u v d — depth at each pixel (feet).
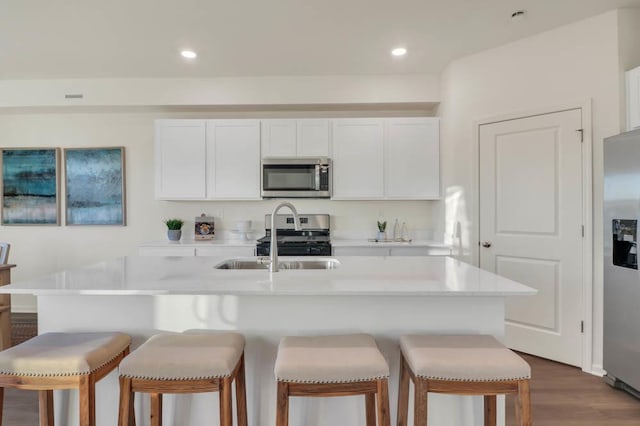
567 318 8.80
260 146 12.30
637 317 6.97
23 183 13.50
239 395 5.07
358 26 8.95
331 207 13.60
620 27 8.10
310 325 5.53
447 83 11.43
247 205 13.61
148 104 12.26
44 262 13.61
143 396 5.56
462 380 4.26
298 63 11.17
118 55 10.48
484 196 10.23
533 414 6.68
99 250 13.60
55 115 13.43
